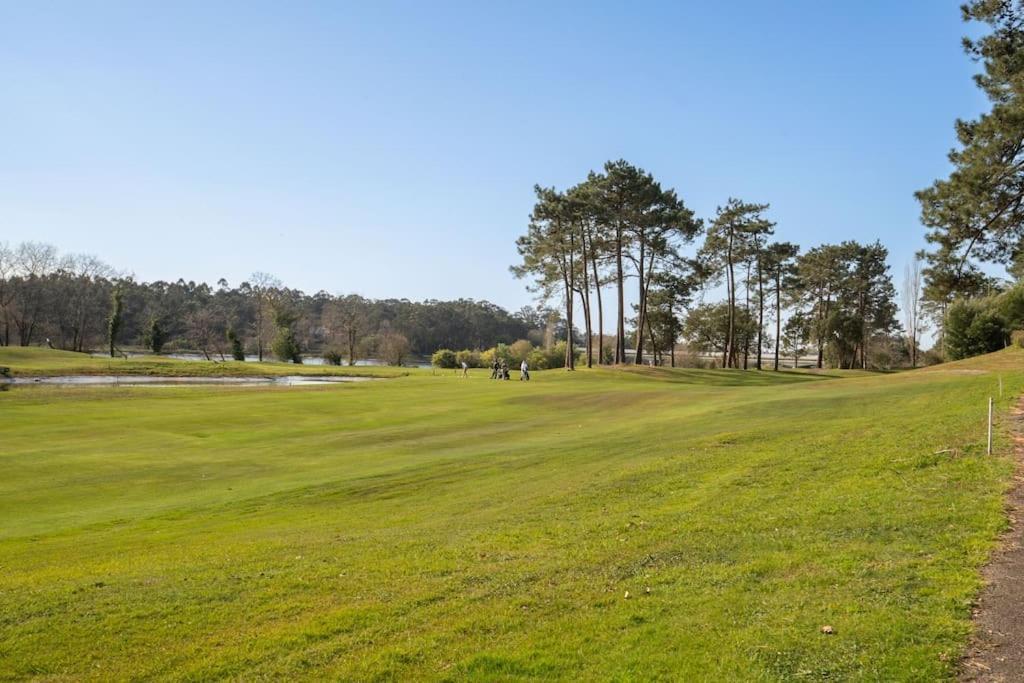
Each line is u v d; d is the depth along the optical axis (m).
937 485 11.14
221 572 9.34
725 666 5.71
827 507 10.55
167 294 149.75
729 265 76.00
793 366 104.62
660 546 9.36
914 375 39.62
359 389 45.59
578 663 5.98
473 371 73.81
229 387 48.91
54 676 6.18
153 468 19.92
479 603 7.59
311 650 6.53
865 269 88.00
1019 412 17.23
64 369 67.06
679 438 20.20
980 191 20.09
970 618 6.27
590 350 67.62
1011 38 19.38
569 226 61.12
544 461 18.47
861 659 5.65
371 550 10.30
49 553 11.37
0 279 102.69
